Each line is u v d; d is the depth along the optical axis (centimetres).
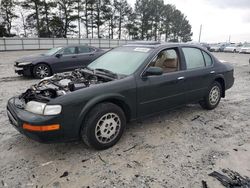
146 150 336
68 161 307
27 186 259
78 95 299
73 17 4338
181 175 279
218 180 271
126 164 301
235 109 527
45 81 387
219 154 328
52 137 290
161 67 394
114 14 4928
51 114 284
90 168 292
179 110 510
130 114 358
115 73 372
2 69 1177
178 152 332
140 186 260
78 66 982
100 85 324
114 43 4028
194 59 454
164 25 5875
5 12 4197
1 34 4178
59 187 258
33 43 3197
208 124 435
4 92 664
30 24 4244
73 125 299
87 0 4416
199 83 454
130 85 345
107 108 323
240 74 1102
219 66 504
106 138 332
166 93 396
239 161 311
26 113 299
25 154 323
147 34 5491
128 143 355
